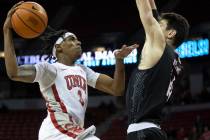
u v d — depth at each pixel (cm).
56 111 414
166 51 340
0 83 2317
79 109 420
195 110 2009
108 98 2234
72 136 407
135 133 329
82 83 432
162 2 2061
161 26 362
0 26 2166
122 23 2269
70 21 2278
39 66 410
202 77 2188
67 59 436
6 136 1961
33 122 2048
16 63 394
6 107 2138
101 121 2047
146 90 333
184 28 360
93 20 2305
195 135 1644
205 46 2100
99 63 2261
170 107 1962
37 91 2269
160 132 328
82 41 2312
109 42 2292
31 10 391
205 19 2116
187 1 2070
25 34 396
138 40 2191
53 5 2142
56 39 438
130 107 339
